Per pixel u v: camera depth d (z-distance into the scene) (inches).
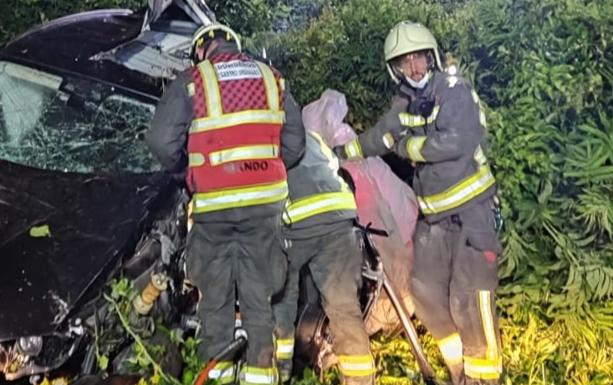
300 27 309.7
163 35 235.9
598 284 212.5
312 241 179.6
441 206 185.0
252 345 175.2
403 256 195.5
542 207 214.4
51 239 180.9
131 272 180.1
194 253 174.1
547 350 209.9
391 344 211.0
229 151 170.2
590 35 218.1
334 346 185.3
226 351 174.4
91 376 171.3
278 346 183.3
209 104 169.8
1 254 176.7
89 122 217.0
